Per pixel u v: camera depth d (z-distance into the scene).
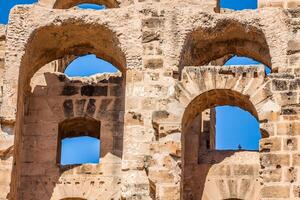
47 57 54.62
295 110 48.69
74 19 52.50
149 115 50.12
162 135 49.34
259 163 49.03
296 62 50.66
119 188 52.94
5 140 50.88
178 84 50.25
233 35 52.91
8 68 51.69
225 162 52.38
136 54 51.47
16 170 51.88
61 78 55.28
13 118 51.09
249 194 51.72
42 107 54.72
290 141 48.19
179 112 49.69
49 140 54.12
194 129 53.16
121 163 53.12
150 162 48.94
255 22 51.81
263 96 49.28
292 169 47.69
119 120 54.19
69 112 54.62
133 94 50.56
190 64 52.94
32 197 53.09
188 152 52.72
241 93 49.56
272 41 51.31
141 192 48.72
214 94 50.38
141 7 52.41
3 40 55.84
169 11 52.19
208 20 52.06
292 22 51.44
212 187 52.00
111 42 52.88
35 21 52.62
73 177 53.34
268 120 48.75
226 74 50.03
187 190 52.06
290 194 47.34
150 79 50.84
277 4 52.88
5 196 50.16
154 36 51.72
